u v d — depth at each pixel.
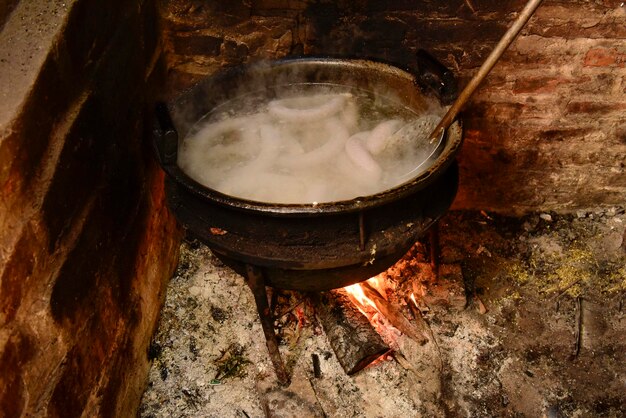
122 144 1.73
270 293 2.16
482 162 2.41
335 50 2.11
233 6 2.01
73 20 1.38
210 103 1.84
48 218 1.29
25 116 1.18
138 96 1.87
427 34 2.05
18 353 1.20
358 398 1.90
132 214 1.82
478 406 1.89
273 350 1.84
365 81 1.91
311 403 1.82
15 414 1.20
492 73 2.14
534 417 1.87
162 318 2.13
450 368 2.00
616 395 1.93
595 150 2.34
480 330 2.11
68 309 1.39
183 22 2.06
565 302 2.21
